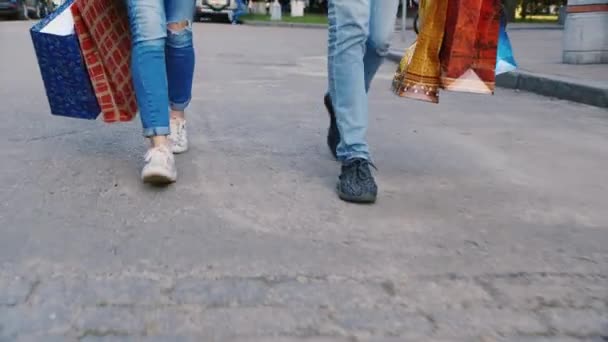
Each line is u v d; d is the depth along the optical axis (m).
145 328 1.56
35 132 3.50
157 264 1.91
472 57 2.52
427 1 2.50
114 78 2.69
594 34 6.90
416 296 1.76
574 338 1.58
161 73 2.54
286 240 2.12
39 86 5.26
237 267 1.90
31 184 2.60
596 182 2.89
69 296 1.70
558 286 1.86
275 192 2.59
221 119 4.06
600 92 4.96
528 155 3.34
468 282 1.86
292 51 9.92
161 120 2.55
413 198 2.58
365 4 2.46
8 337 1.50
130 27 2.58
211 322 1.59
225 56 8.73
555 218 2.42
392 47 9.70
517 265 1.99
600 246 2.16
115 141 3.33
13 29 13.27
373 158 3.17
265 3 29.73
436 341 1.55
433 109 4.69
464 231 2.25
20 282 1.77
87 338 1.51
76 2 2.54
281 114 4.32
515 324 1.64
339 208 2.43
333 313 1.66
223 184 2.66
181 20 2.82
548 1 23.66
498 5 2.48
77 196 2.48
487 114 4.54
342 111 2.54
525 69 6.36
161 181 2.57
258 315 1.63
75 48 2.61
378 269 1.92
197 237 2.12
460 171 2.99
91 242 2.05
